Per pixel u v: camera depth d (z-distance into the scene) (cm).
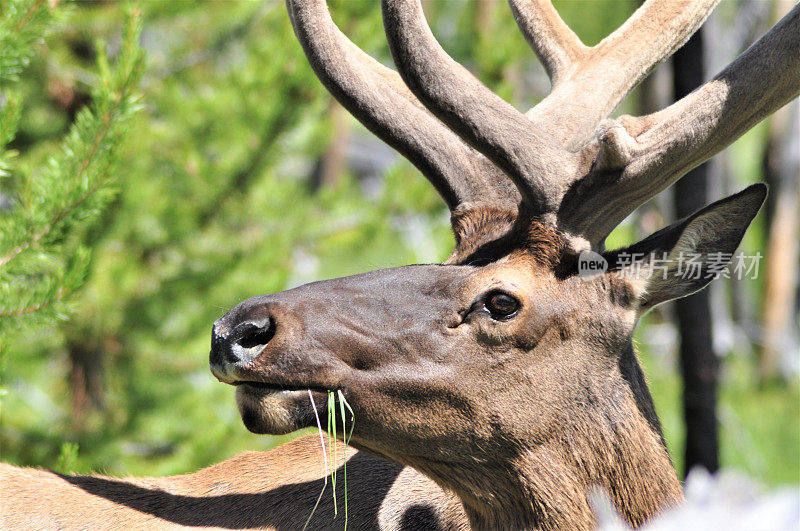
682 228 627
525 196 623
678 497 670
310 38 650
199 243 1498
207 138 1485
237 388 609
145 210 1432
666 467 666
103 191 846
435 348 611
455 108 614
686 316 1272
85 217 840
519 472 634
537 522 639
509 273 618
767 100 614
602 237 627
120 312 1434
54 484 743
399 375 606
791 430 2139
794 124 2941
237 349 593
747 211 624
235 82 1465
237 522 715
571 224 618
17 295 858
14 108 829
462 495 654
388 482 718
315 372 596
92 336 1424
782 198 2948
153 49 1563
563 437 632
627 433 643
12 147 1470
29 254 825
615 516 641
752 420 2205
